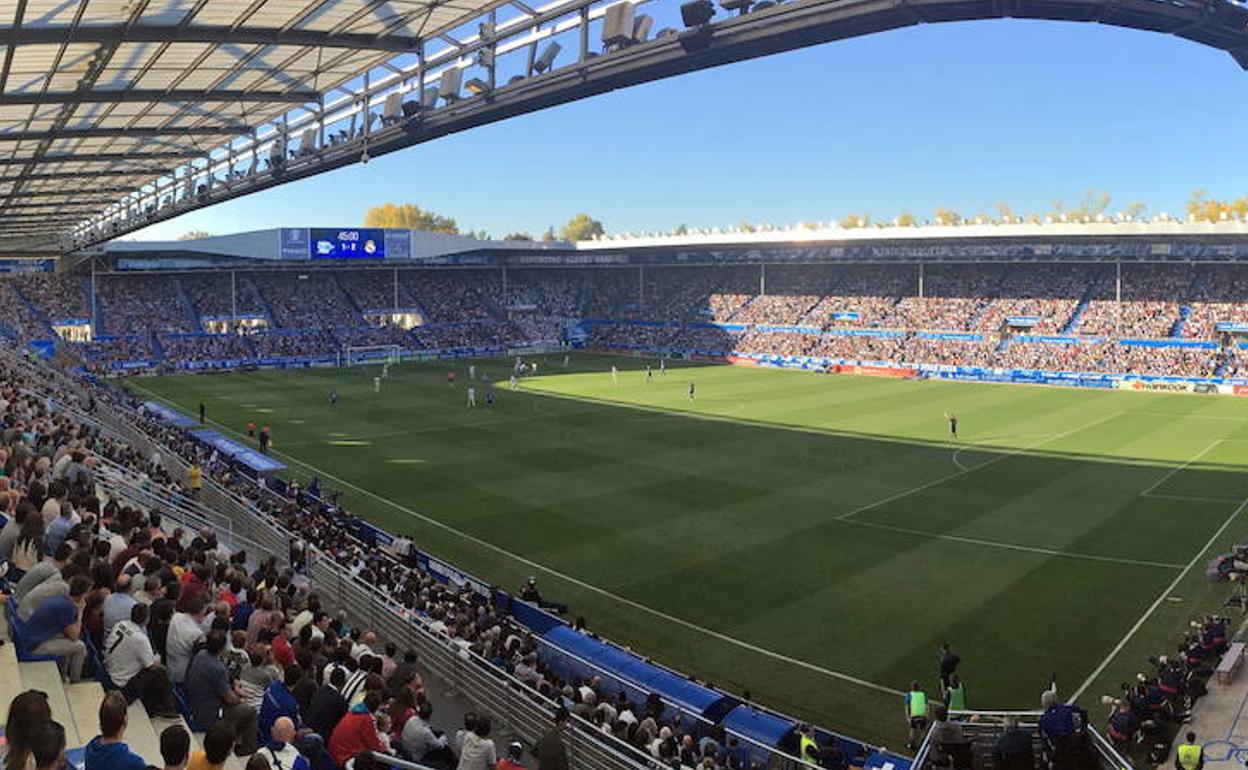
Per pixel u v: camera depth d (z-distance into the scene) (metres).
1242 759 17.11
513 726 14.73
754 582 27.72
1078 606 25.67
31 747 5.89
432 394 70.31
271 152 29.39
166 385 75.38
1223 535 32.25
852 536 32.22
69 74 21.67
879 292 102.94
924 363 85.81
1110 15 13.12
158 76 23.03
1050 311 89.69
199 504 24.88
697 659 22.58
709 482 40.28
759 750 16.45
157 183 42.44
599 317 118.69
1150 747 17.70
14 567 11.44
